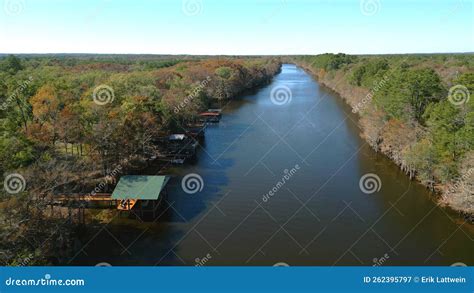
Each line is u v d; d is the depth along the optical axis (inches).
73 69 6289.4
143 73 5265.8
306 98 5826.8
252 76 7037.4
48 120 2496.3
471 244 1847.9
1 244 1441.9
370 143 3356.3
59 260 1636.3
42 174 1772.9
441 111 2470.5
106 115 2620.6
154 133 2940.5
